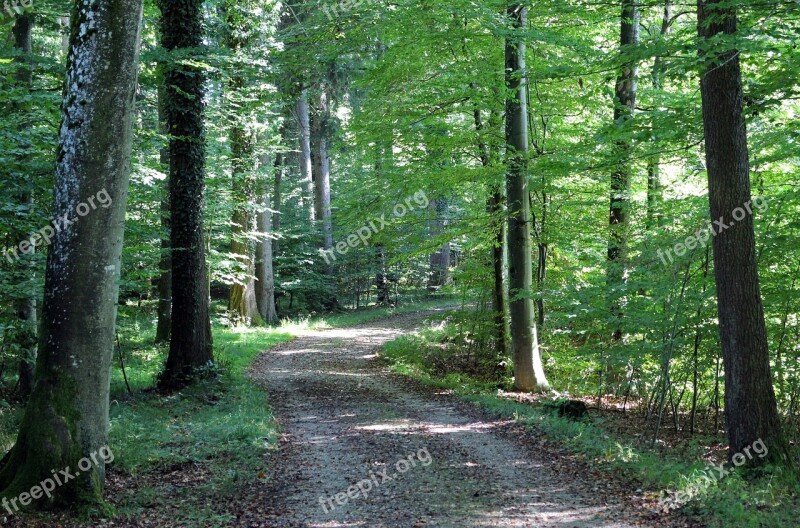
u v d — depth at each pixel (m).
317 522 6.46
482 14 11.66
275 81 16.83
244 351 20.11
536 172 11.79
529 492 7.34
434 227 16.33
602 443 9.29
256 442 9.40
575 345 16.23
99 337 6.57
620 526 6.20
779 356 10.07
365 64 14.06
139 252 13.55
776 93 9.73
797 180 10.91
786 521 6.03
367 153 15.90
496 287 17.42
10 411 10.50
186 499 7.04
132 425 9.70
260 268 29.73
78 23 6.48
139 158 12.01
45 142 9.66
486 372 17.42
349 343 23.80
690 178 14.60
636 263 11.69
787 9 8.02
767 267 10.25
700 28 8.17
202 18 13.67
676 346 10.80
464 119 17.19
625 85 13.84
